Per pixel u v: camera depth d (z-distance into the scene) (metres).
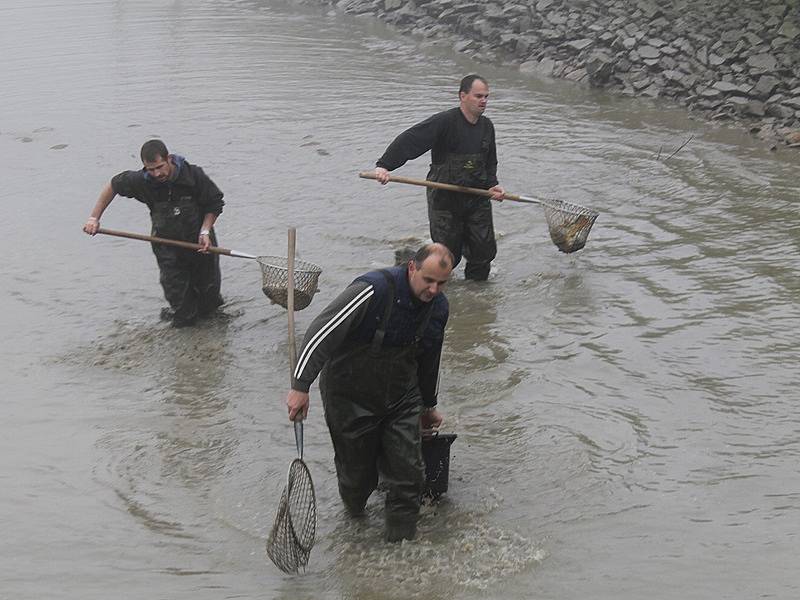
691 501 8.09
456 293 12.46
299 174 17.33
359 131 19.64
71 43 29.38
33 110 22.11
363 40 28.33
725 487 8.24
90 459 9.17
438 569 7.38
